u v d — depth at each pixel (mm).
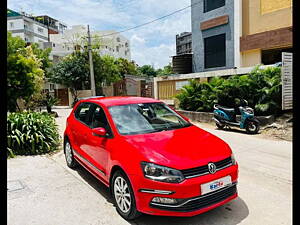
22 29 55719
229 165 3354
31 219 3459
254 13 14023
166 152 3201
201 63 17188
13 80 10969
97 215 3525
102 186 4547
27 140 6688
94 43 28359
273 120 8844
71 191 4328
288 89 8805
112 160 3553
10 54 11578
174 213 2914
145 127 4062
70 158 5566
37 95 14539
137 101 4707
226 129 9297
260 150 6480
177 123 4426
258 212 3480
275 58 14117
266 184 4402
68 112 18469
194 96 11953
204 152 3270
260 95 9305
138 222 3314
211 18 16141
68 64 25609
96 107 4668
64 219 3441
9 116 6852
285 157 5863
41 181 4785
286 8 12617
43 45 42781
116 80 31469
